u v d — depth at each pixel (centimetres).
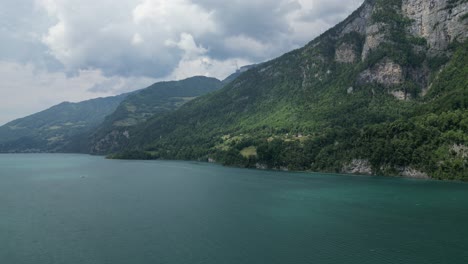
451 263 7719
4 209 13100
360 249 8606
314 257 8088
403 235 9706
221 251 8475
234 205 13762
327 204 13938
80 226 10669
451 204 13700
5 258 8088
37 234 9875
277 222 11138
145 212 12538
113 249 8625
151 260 7925
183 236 9650
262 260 7919
